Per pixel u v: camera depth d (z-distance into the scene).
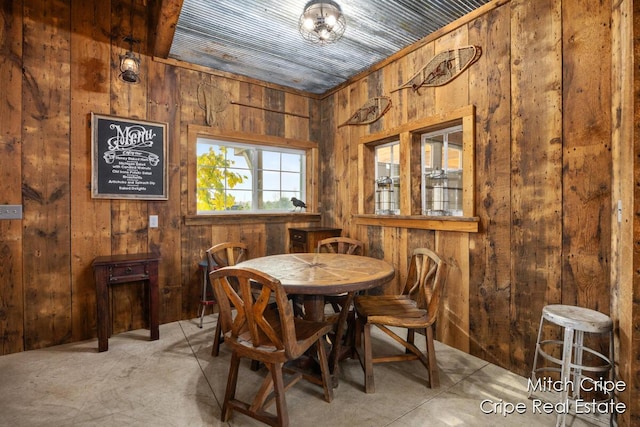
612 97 1.72
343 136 3.77
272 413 1.74
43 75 2.57
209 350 2.52
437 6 2.38
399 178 3.15
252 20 2.59
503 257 2.24
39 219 2.56
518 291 2.16
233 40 2.88
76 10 2.70
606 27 1.77
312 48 3.01
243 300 1.58
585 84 1.85
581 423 1.67
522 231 2.14
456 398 1.89
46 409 1.77
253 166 3.81
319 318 2.20
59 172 2.64
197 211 3.44
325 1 2.17
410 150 2.96
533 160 2.08
